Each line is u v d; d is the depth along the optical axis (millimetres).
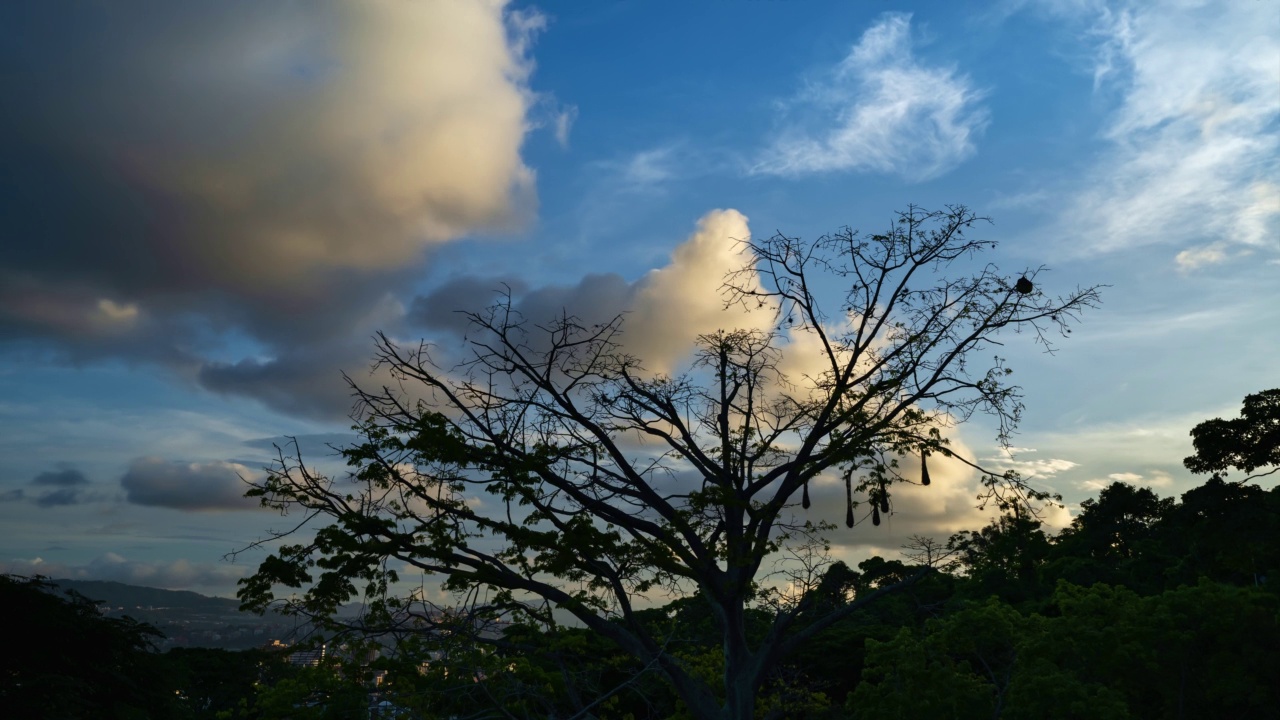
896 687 26156
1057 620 25672
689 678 23047
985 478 23797
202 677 47844
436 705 18891
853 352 24984
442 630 20344
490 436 23375
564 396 25062
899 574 28953
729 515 24188
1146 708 25891
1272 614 24312
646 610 27953
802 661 48812
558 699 22500
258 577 19969
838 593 25766
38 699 23766
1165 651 24578
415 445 21750
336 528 20484
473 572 21109
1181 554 75250
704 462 25812
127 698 26812
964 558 24422
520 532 21156
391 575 20391
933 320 25172
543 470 22625
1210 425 58375
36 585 26266
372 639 20000
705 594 24438
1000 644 27281
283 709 18266
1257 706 24016
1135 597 26094
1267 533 54688
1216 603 24609
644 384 26547
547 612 21844
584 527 21594
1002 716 24219
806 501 24219
